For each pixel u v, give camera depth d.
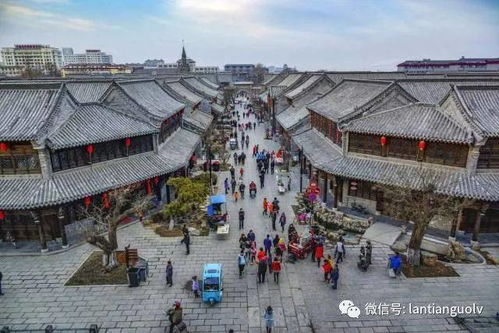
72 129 34.81
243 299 26.56
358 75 85.62
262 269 28.09
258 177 55.06
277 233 37.12
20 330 23.11
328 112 46.03
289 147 65.81
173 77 96.62
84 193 33.12
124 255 30.70
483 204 31.44
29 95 35.84
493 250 32.56
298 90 80.44
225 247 34.12
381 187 36.38
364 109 39.91
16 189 31.91
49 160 32.59
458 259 30.95
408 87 49.75
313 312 25.14
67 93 37.44
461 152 33.03
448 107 35.44
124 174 37.69
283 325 23.92
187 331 23.00
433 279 28.56
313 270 30.19
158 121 43.62
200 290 27.22
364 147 39.03
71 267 30.72
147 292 27.31
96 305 25.83
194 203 36.69
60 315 24.78
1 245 34.19
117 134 37.41
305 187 50.56
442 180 33.06
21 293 27.17
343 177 38.91
